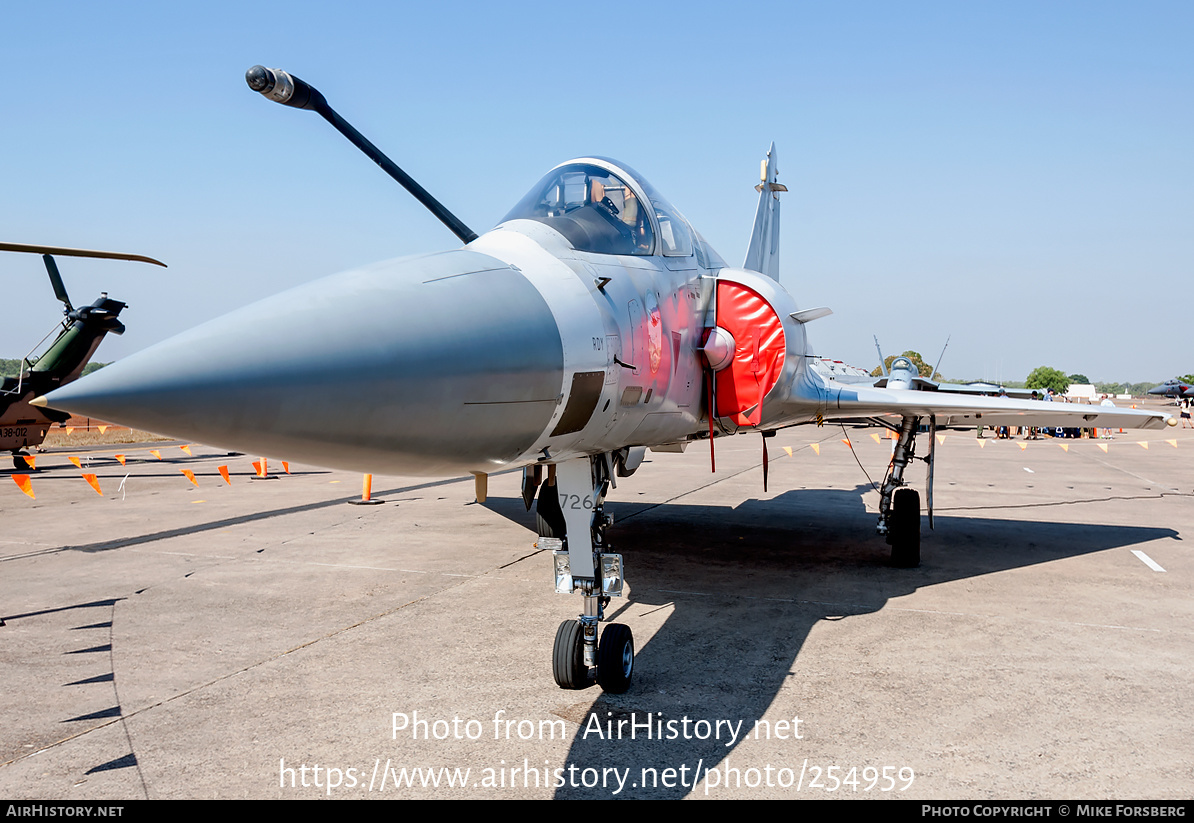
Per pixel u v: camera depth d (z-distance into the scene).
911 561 8.67
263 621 6.57
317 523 11.64
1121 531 11.15
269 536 10.55
